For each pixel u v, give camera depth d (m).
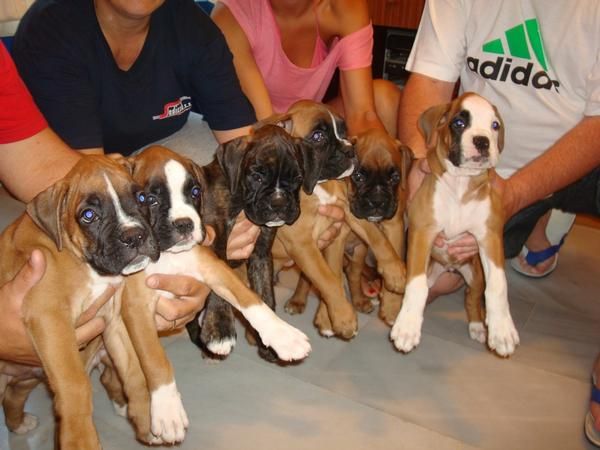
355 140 1.10
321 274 1.04
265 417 1.00
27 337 0.70
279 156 0.93
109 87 1.02
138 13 0.92
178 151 1.17
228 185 0.94
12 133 0.83
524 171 1.09
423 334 1.24
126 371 0.86
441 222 1.01
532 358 1.17
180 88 1.13
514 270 1.50
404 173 1.11
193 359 1.15
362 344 1.20
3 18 1.67
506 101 1.20
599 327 1.28
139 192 0.73
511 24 1.15
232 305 0.86
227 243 0.95
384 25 2.10
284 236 1.05
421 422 1.00
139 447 0.93
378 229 1.08
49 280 0.69
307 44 1.37
